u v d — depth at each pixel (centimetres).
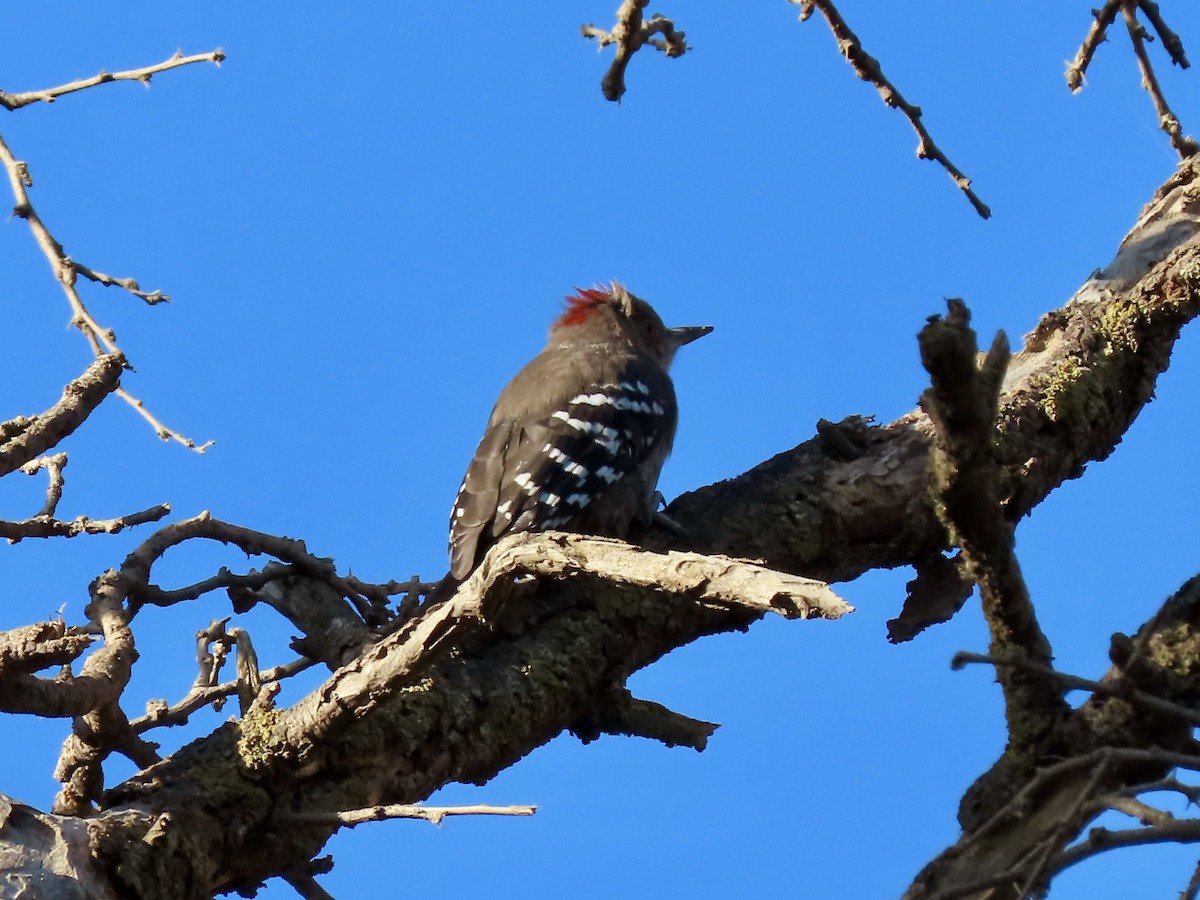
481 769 1020
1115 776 878
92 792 945
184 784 910
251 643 988
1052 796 874
